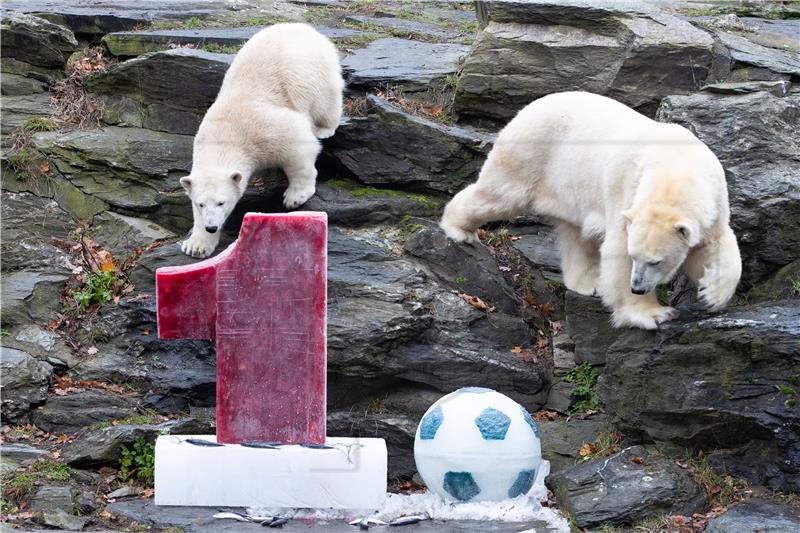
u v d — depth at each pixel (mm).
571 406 12508
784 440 10305
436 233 13555
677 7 19531
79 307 13414
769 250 12258
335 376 12367
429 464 10516
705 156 11133
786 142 12953
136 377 12633
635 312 11438
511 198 13125
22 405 12086
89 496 10375
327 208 14070
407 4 22484
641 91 15430
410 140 14727
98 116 16203
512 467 10352
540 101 12977
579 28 15844
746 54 15555
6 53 16672
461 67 16797
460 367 12414
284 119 13773
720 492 10414
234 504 10336
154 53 15812
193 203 13453
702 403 10781
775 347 10414
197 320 10523
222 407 10492
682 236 10578
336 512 10367
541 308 13648
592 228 12094
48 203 15031
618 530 9820
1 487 10266
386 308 12430
